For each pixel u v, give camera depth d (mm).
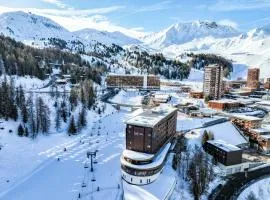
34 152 110625
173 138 125188
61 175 93688
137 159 89938
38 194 82688
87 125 146125
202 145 124500
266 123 161625
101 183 88625
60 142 122375
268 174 108750
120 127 145625
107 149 115750
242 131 148000
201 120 153625
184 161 105500
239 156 110188
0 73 193250
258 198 92875
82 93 172375
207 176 98062
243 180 103688
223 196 92000
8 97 130750
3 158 101688
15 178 93125
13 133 118500
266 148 128875
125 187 87000
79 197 80812
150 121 99688
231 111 185250
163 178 93125
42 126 127250
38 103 133625
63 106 153375
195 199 88000
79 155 109688
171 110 123938
